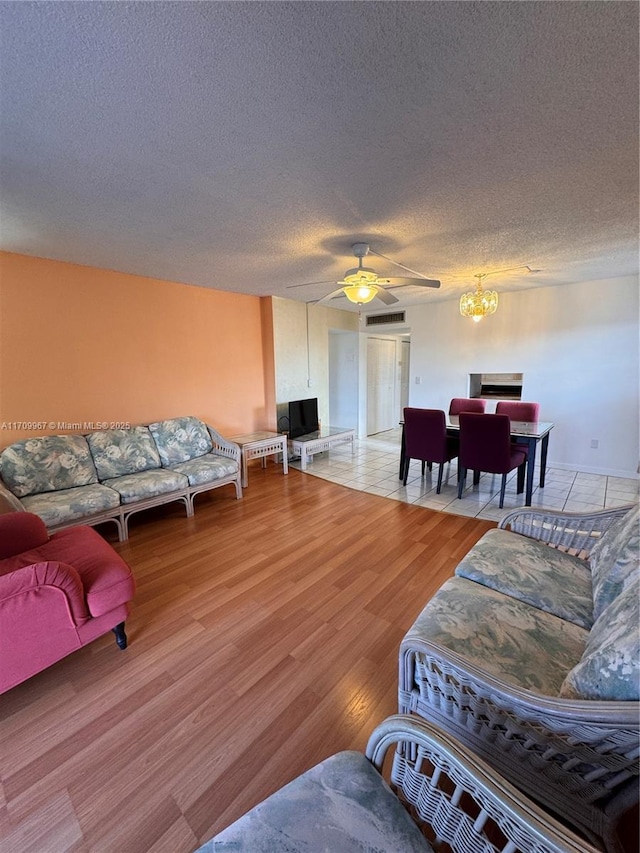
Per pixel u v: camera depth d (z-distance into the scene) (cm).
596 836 98
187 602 218
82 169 171
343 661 174
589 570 163
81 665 172
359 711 149
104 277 345
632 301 414
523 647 119
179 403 418
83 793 120
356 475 472
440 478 398
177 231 249
